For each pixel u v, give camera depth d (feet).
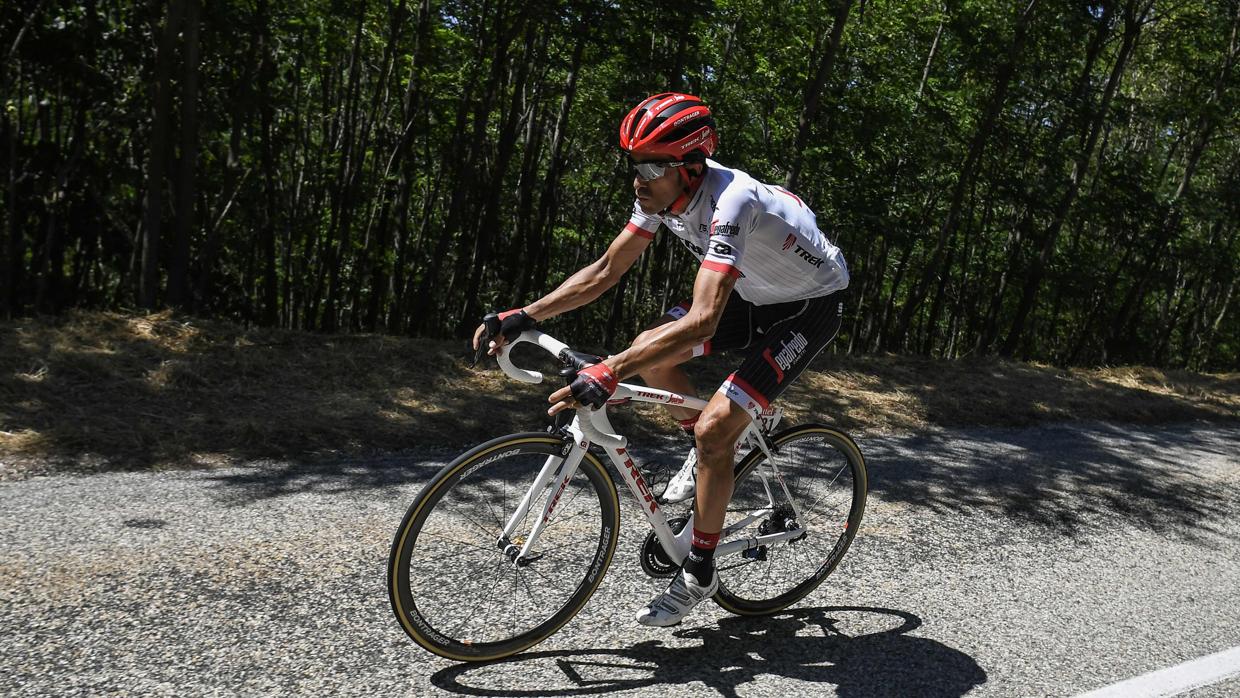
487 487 7.61
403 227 49.34
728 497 8.07
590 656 7.85
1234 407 27.91
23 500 10.64
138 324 18.57
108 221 32.22
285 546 9.73
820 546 9.74
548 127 58.59
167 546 9.48
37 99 29.09
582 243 63.05
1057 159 49.65
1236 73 54.24
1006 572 10.92
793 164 39.34
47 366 15.43
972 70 46.93
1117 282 70.85
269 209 39.93
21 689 6.52
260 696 6.69
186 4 24.17
